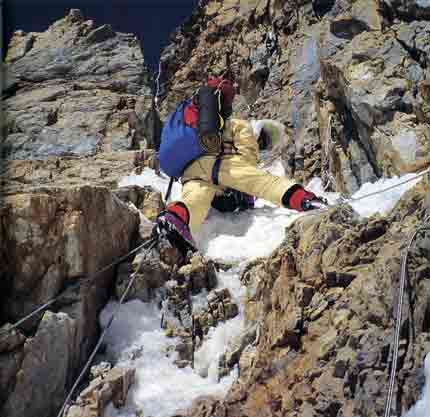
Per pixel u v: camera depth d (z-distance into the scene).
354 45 5.85
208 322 4.00
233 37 10.52
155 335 4.00
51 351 3.49
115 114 7.38
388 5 5.89
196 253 4.39
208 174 4.78
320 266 3.55
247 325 3.93
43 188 3.83
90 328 3.92
